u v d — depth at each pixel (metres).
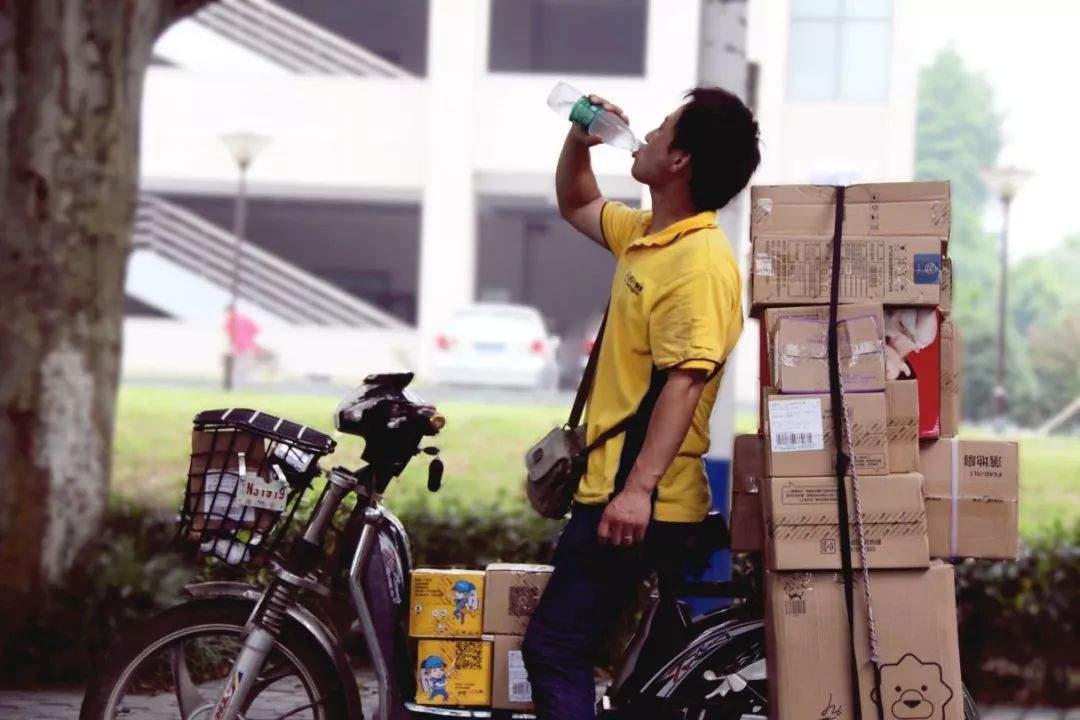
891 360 4.49
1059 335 40.03
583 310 38.31
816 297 4.45
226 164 32.22
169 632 4.70
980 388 38.66
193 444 4.67
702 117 4.39
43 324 7.54
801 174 30.66
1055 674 7.28
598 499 4.45
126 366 30.59
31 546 7.41
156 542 7.96
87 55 7.65
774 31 30.59
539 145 31.66
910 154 30.45
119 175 7.79
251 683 4.61
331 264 38.06
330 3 38.25
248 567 4.75
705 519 4.62
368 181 32.06
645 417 4.40
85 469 7.61
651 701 4.70
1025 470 13.79
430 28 31.86
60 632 7.07
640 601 6.84
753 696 4.68
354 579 4.62
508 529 7.77
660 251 4.41
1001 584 7.27
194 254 32.19
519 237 37.72
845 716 4.40
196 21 32.31
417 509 8.01
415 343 31.22
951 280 4.55
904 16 30.36
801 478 4.41
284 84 32.16
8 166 7.56
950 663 4.39
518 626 4.73
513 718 4.73
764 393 4.52
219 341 30.59
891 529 4.39
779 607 4.42
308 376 29.48
